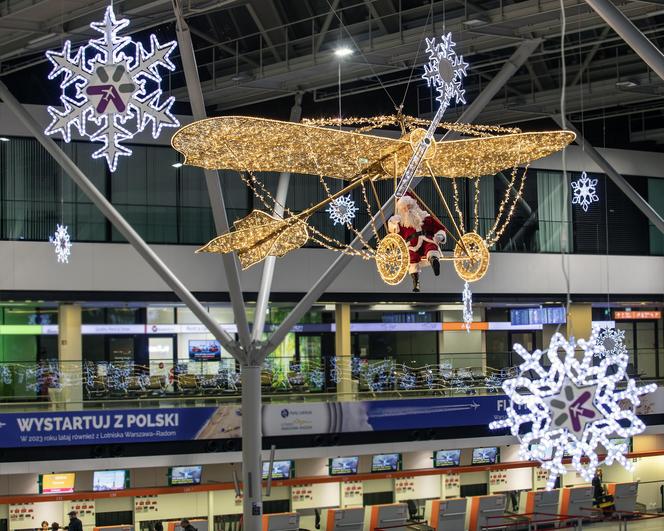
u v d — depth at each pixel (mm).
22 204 29500
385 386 30719
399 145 11609
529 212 36719
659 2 21328
